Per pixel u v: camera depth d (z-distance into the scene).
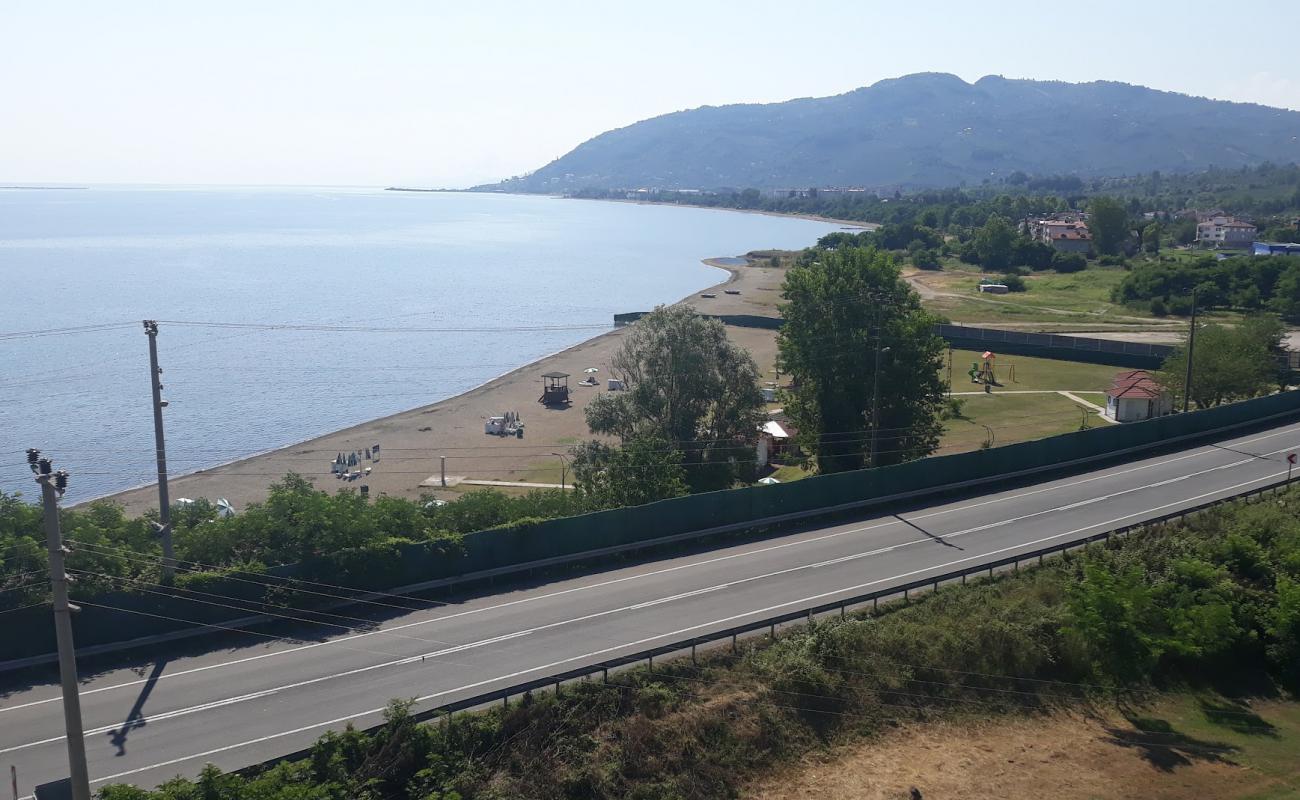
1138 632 36.16
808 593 40.88
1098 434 62.78
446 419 92.75
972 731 34.78
